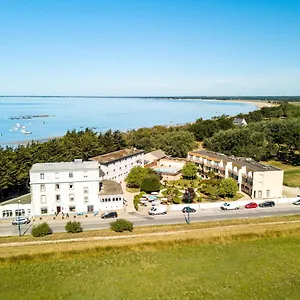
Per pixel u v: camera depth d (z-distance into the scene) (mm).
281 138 131000
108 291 43281
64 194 72875
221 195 84438
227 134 138750
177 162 114000
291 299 41219
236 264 50719
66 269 49531
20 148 92562
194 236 59594
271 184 82875
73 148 107250
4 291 43594
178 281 45656
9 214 71125
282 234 61500
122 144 135875
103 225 66125
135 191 90500
